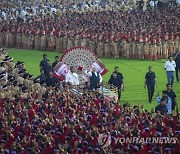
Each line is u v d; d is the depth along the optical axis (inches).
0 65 3907.5
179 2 6481.3
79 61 4015.8
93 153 2684.5
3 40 5639.8
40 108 3218.5
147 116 3139.8
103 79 4517.7
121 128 2908.5
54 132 2866.6
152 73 3996.1
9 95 3531.0
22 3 6491.1
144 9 6441.9
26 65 4901.6
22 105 3277.6
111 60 5098.4
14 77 3772.1
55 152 2669.8
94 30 5334.6
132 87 4347.9
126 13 6156.5
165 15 5999.0
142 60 5108.3
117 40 5152.6
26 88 3592.5
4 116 3095.5
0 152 2728.8
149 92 3986.2
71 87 3838.6
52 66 4101.9
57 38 5393.7
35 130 2891.2
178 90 4252.0
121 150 2694.4
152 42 5093.5
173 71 4192.9
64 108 3213.6
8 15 6205.7
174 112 3575.3
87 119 3063.5
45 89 3651.6
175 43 5167.3
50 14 6250.0
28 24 5748.0
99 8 6496.1
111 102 3447.3
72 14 6186.0
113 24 5565.9
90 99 3408.0
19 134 2864.2
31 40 5531.5
